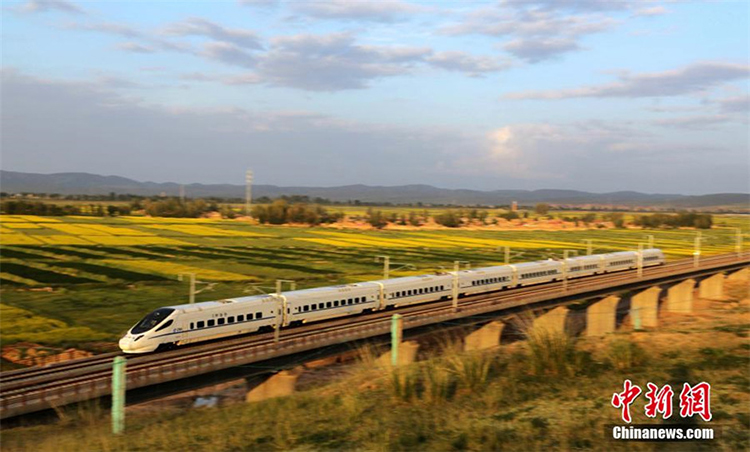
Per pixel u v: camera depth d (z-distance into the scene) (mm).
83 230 177375
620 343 36281
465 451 21438
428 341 60750
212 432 26047
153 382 34281
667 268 104250
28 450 25547
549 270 90062
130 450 23797
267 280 100812
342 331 47812
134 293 86188
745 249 171250
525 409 26406
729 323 53031
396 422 25391
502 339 68188
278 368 41312
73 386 32094
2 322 66688
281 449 22828
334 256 138000
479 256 142500
